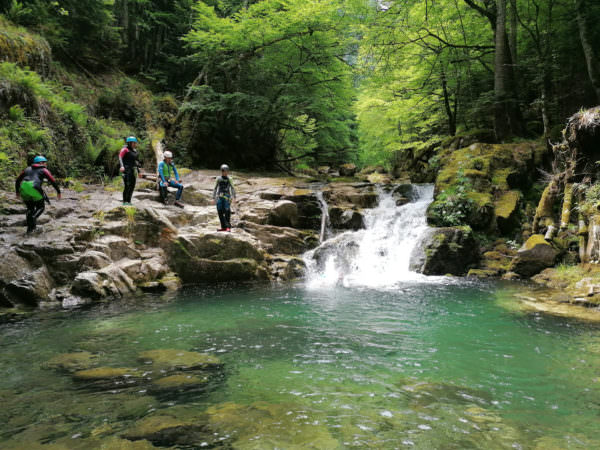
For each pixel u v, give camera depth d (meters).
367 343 4.43
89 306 6.35
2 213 8.52
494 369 3.65
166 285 7.86
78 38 19.48
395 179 22.20
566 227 8.55
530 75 15.22
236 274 8.80
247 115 20.33
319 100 19.88
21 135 11.68
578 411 2.81
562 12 15.29
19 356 3.95
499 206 10.55
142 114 19.95
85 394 3.03
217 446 2.26
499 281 8.31
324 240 11.69
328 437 2.39
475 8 15.51
